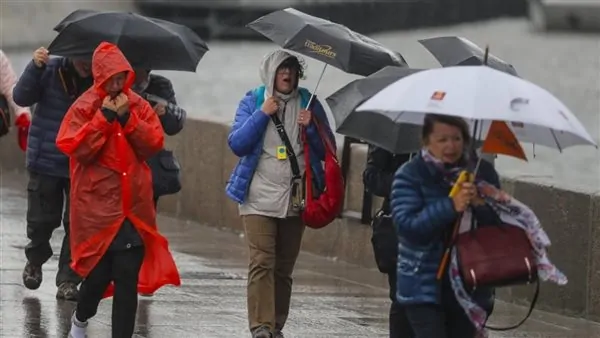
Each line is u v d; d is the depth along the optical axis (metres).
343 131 23.00
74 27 28.06
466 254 19.52
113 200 24.44
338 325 29.94
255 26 26.30
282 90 26.34
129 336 24.94
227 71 104.88
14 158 53.59
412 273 20.12
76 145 23.86
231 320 29.91
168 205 46.38
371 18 148.12
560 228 31.50
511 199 19.81
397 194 20.05
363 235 37.84
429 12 164.25
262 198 26.38
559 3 162.25
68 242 31.17
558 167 62.19
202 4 131.50
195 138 44.72
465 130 19.89
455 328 20.80
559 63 123.50
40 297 31.47
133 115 24.28
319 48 25.23
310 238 39.81
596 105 93.56
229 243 41.41
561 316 31.56
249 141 26.16
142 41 27.72
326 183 26.22
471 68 19.06
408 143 22.67
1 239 39.25
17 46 114.62
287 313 27.72
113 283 25.44
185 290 33.25
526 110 18.48
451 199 19.48
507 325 30.39
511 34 161.88
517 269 19.39
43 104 30.56
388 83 22.77
